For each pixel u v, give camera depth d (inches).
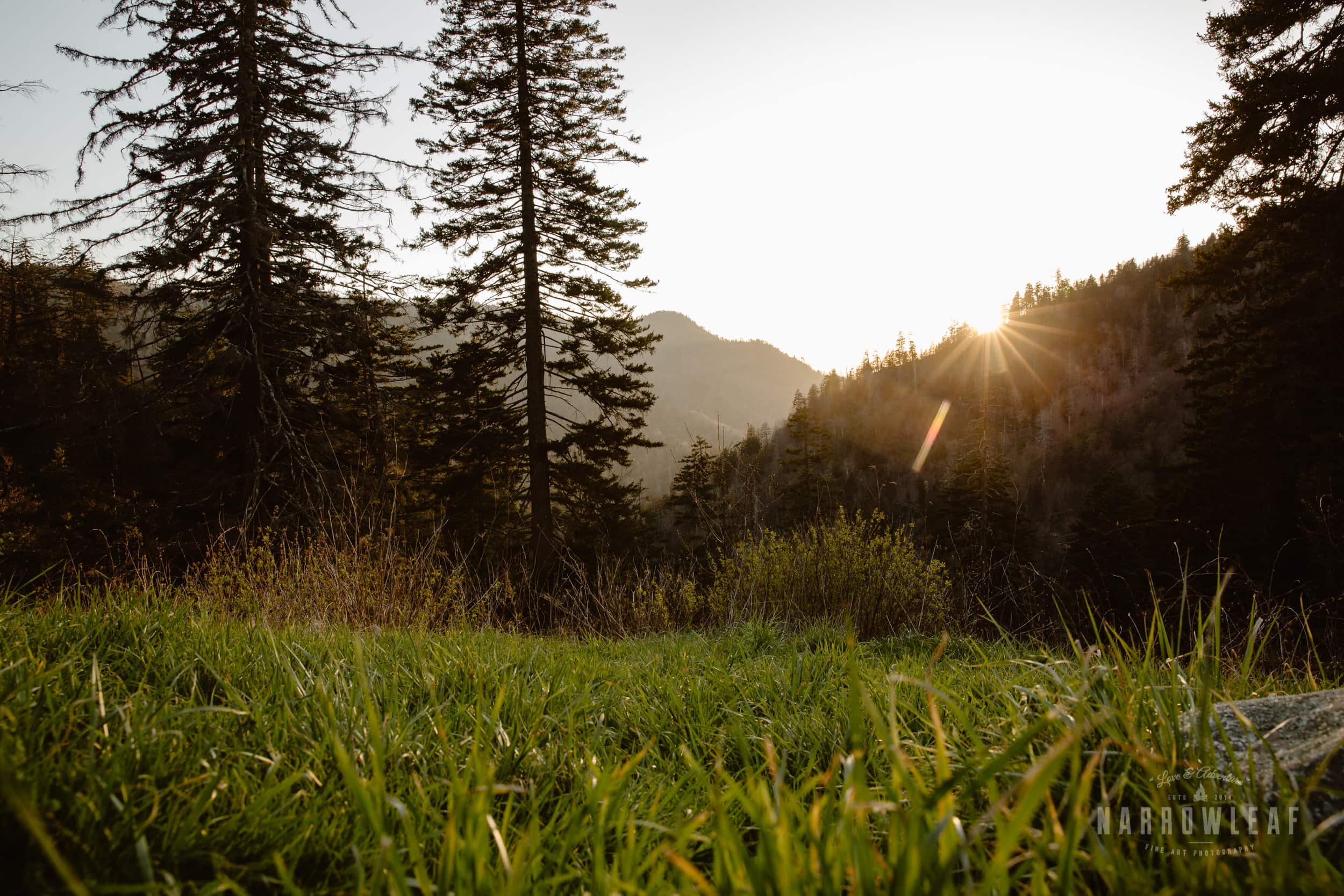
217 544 218.1
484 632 184.9
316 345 488.4
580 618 271.6
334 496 372.2
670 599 288.7
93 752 47.0
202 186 436.8
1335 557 283.4
